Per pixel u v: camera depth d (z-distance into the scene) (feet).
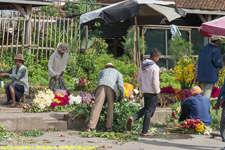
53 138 26.40
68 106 35.86
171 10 37.96
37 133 27.73
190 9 78.07
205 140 26.99
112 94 29.01
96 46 68.44
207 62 35.86
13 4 64.64
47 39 64.44
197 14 80.74
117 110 30.12
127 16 33.22
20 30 67.00
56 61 37.29
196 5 78.38
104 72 29.60
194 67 43.68
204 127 29.78
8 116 29.43
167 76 62.03
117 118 30.01
